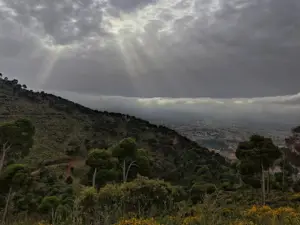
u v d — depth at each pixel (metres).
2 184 29.73
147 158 40.97
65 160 66.69
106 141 83.44
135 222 9.12
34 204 30.58
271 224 8.59
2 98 108.44
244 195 30.30
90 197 12.94
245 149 37.06
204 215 8.73
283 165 44.97
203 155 86.88
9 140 35.09
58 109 114.62
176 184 54.00
